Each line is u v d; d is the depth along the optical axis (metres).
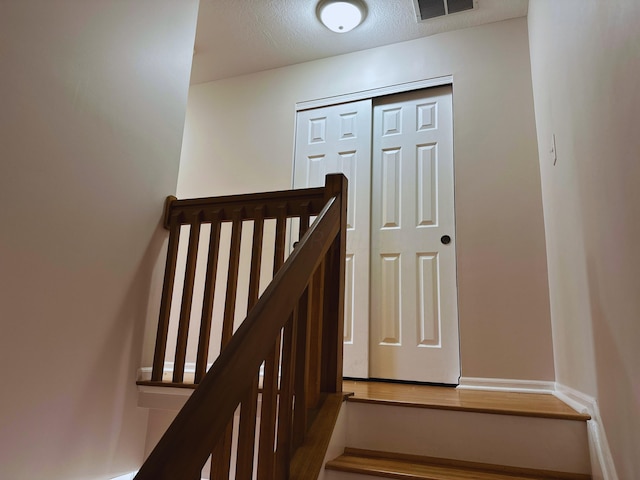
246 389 0.97
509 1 2.76
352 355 2.83
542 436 1.55
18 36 1.45
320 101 3.32
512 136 2.73
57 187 1.58
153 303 2.03
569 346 1.92
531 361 2.40
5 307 1.39
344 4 2.78
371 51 3.26
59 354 1.57
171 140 2.18
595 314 1.47
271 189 3.27
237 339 0.99
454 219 2.84
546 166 2.37
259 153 3.38
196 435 0.81
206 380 0.89
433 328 2.74
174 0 2.25
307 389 1.54
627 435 1.18
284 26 3.01
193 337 3.11
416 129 3.08
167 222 2.12
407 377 2.72
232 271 1.96
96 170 1.74
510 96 2.80
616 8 1.17
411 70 3.11
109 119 1.81
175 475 0.74
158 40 2.12
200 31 3.07
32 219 1.48
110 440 1.79
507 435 1.58
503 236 2.61
